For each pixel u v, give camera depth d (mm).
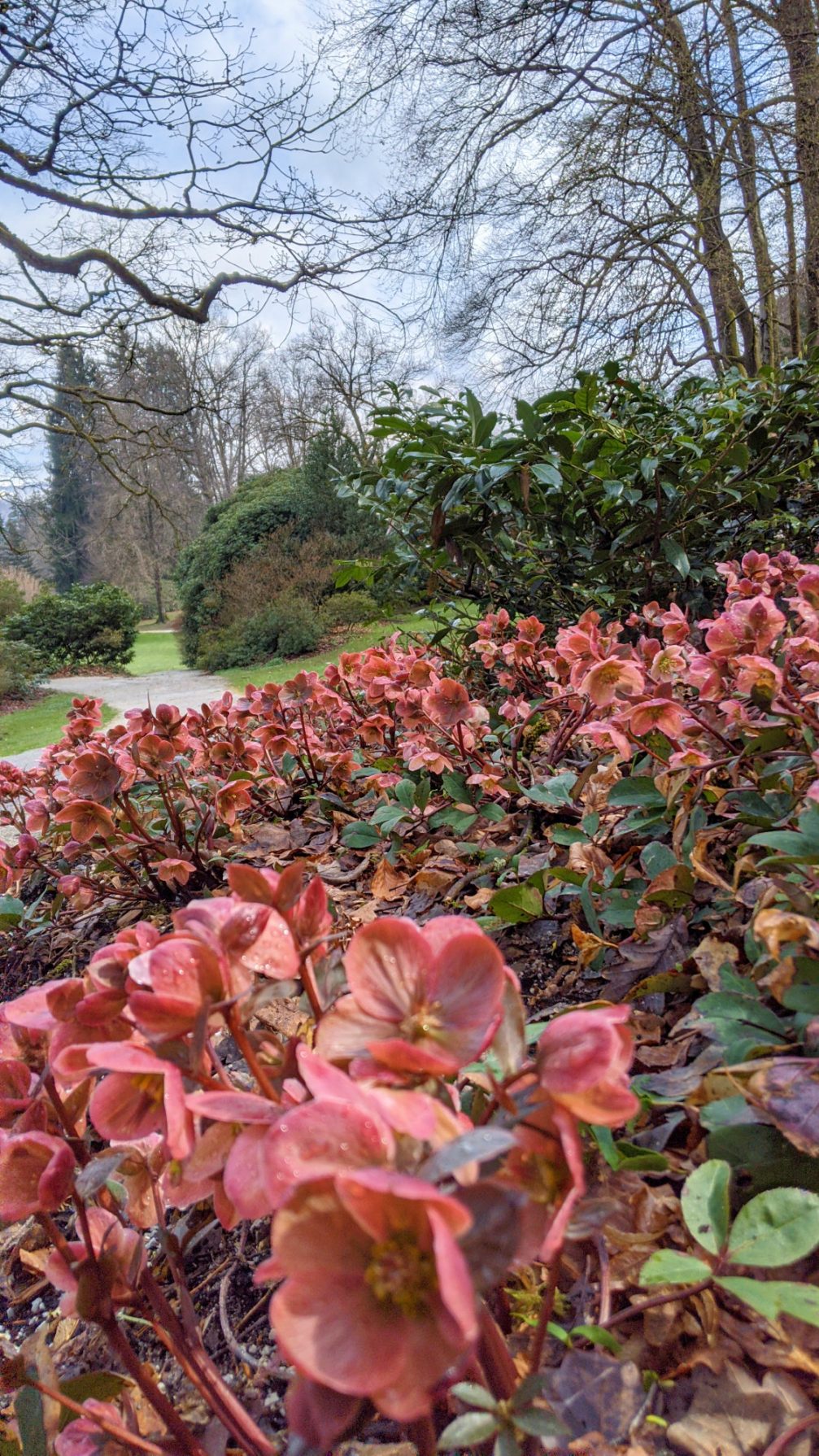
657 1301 764
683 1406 747
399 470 3102
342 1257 435
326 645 19188
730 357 8414
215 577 22328
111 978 705
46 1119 738
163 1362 1053
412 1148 497
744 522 3422
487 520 2977
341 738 2908
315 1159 466
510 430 3061
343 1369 406
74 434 10539
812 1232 709
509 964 1572
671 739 1553
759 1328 796
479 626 2588
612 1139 916
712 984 1084
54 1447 771
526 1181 549
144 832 2152
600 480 2816
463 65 9828
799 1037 878
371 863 2326
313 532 21422
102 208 8758
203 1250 1209
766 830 1358
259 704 2641
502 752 2369
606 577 3256
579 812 1948
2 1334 1229
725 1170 776
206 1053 691
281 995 646
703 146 9133
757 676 1301
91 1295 708
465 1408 733
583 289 9938
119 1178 888
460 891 1931
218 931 653
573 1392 754
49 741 10789
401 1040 580
